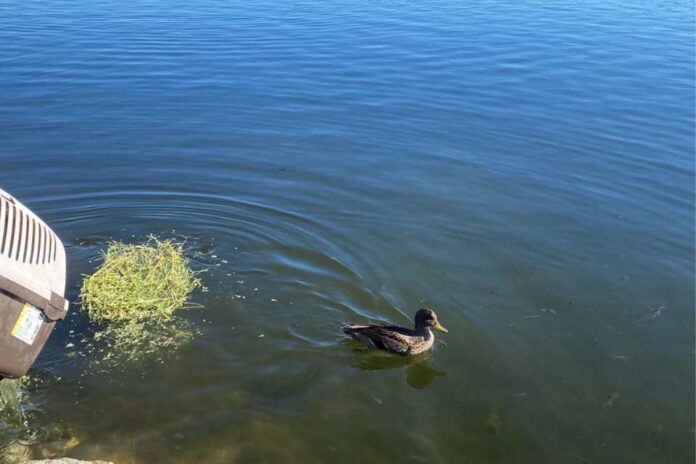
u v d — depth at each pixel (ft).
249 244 36.65
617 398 26.89
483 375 27.99
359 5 92.17
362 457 23.67
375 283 33.78
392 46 71.97
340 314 31.30
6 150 45.73
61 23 76.79
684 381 27.86
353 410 25.82
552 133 51.88
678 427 25.53
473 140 50.65
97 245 35.78
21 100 54.19
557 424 25.53
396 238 37.83
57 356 27.63
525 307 32.35
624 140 50.85
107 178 42.86
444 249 36.94
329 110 55.21
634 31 80.94
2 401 25.18
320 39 73.72
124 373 26.99
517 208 41.47
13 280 21.25
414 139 50.52
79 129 49.57
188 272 33.24
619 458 24.06
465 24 82.33
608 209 41.60
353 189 43.11
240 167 45.27
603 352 29.45
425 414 25.80
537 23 83.87
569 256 36.60
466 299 32.81
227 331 29.73
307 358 28.48
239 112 53.98
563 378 27.91
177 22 79.20
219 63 65.00
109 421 24.64
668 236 38.73
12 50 66.13
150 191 41.65
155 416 24.98
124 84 58.80
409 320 31.19
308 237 37.60
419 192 43.04
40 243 23.27
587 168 46.65
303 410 25.67
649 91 60.49
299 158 46.96
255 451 23.68
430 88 60.44
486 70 65.41
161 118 52.19
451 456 23.90
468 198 42.47
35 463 22.00
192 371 27.32
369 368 28.17
